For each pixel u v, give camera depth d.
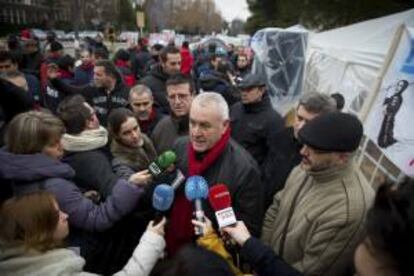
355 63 5.34
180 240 2.43
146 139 3.40
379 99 2.90
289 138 3.42
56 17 45.91
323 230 1.92
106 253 2.48
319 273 1.94
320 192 2.00
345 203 1.89
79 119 2.61
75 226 2.34
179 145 2.77
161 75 5.14
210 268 1.10
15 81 4.36
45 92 5.54
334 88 6.14
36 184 2.16
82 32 34.28
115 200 2.37
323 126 1.91
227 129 2.48
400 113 2.65
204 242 1.96
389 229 0.83
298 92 8.95
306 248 2.00
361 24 6.73
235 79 9.55
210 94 2.42
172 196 2.26
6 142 2.27
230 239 2.02
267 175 3.49
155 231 2.23
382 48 4.61
